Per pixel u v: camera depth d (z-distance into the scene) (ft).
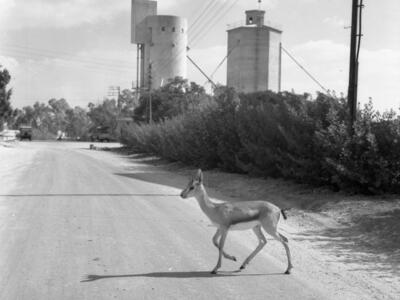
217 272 27.48
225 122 87.56
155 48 307.78
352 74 54.54
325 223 42.96
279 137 65.98
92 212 46.57
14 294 23.11
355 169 50.44
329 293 24.32
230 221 27.27
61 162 118.73
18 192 60.34
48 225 39.60
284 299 23.16
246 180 71.46
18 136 324.39
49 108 540.93
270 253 32.40
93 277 25.94
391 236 36.32
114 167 110.01
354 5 54.13
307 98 65.72
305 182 59.57
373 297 23.97
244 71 257.34
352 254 32.94
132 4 326.85
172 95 214.69
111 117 345.31
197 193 27.61
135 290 23.95
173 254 31.30
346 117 55.06
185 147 105.09
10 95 209.26
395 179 49.42
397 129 50.47
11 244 32.86
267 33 256.73
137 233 37.40
